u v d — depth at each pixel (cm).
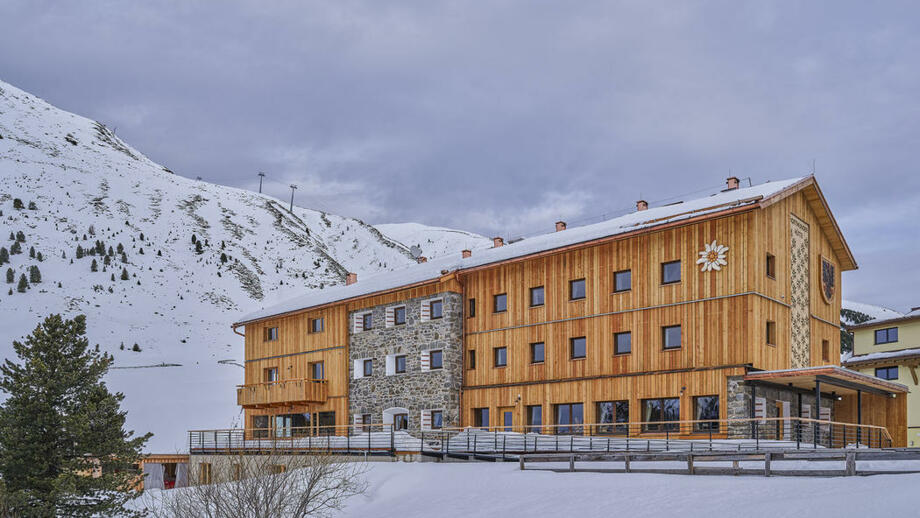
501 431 3428
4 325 9912
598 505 1855
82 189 16575
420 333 3853
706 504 1700
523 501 2042
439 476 2634
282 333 4641
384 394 3975
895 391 3203
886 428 3069
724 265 2948
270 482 2083
